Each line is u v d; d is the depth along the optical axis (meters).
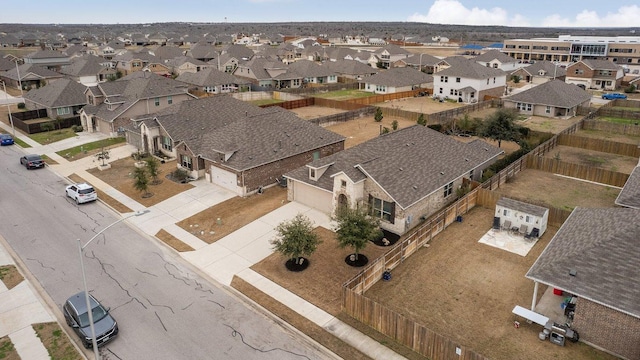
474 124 56.09
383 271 24.84
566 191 37.84
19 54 148.38
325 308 22.47
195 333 20.75
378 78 90.81
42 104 63.53
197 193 37.44
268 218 32.56
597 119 66.38
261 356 19.33
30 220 32.69
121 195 37.34
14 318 21.72
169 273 25.77
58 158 47.75
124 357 19.22
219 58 115.50
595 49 135.50
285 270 25.91
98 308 20.81
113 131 55.00
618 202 27.14
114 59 117.19
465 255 27.20
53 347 19.77
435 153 36.25
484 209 33.75
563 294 22.94
